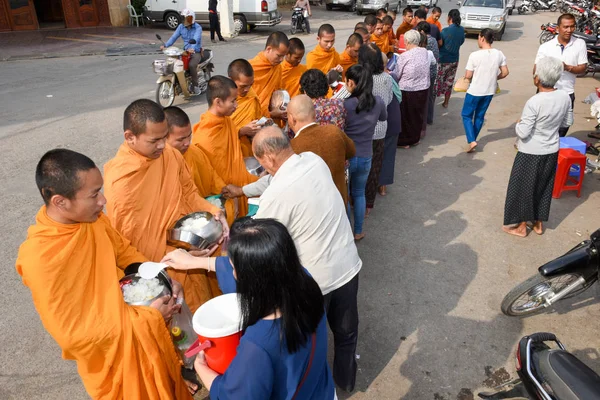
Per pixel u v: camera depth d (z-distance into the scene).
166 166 2.80
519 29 19.25
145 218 2.71
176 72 9.12
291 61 5.60
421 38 6.87
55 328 2.09
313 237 2.48
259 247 1.53
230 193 3.43
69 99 9.46
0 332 3.60
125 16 18.80
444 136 7.81
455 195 5.82
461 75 11.56
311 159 2.58
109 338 2.18
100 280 2.21
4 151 6.91
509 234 4.96
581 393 2.31
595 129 7.75
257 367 1.56
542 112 4.24
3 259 4.45
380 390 3.14
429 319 3.78
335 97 4.22
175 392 2.53
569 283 3.65
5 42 15.55
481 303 3.95
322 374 1.87
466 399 3.08
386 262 4.50
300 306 1.60
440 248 4.72
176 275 2.92
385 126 4.89
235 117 4.27
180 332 2.74
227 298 2.09
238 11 17.08
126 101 9.28
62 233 2.07
